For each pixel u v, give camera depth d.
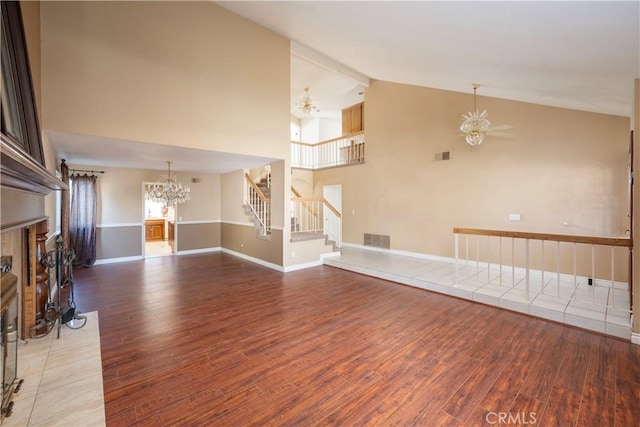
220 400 2.06
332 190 8.90
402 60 4.02
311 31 4.39
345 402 2.05
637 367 2.46
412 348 2.81
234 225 7.58
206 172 7.86
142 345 2.85
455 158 5.99
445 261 6.20
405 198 6.91
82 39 3.44
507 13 1.95
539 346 2.84
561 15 1.82
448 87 5.12
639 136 2.76
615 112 4.19
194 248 7.90
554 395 2.11
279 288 4.75
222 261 6.83
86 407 1.98
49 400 2.04
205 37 4.48
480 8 1.97
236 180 7.44
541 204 4.91
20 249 2.89
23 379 2.26
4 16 1.88
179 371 2.42
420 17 2.42
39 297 3.17
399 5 2.31
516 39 2.34
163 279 5.26
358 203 8.01
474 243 5.76
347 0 2.56
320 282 5.10
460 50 2.93
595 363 2.54
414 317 3.57
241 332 3.15
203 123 4.46
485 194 5.56
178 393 2.14
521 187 5.12
